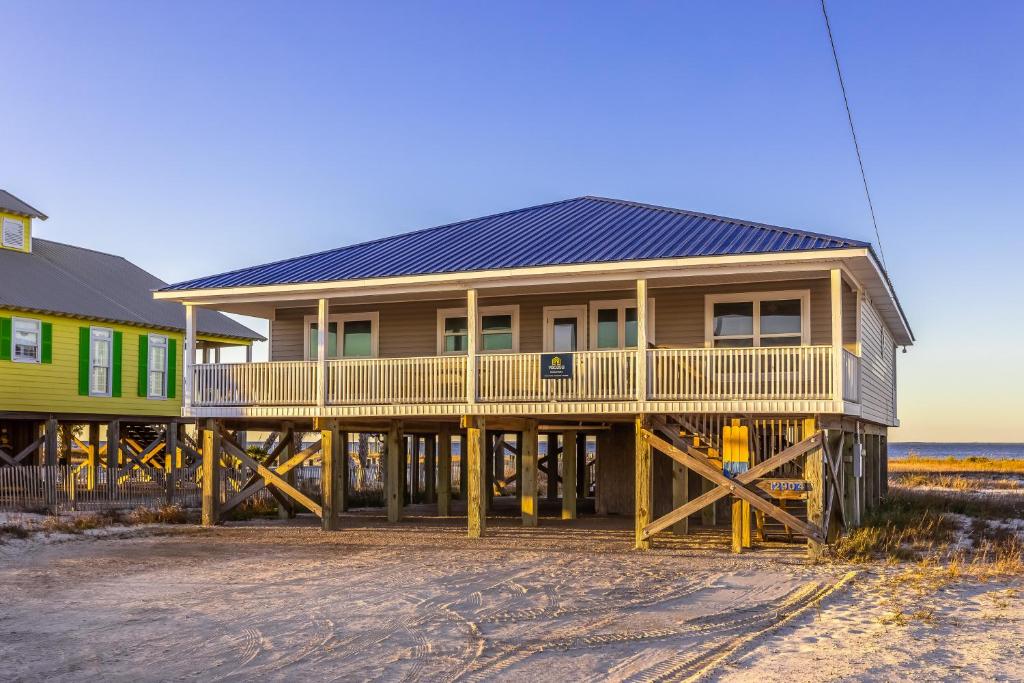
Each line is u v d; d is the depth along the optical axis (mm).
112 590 15570
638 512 20297
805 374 19016
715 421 21203
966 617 13594
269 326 26781
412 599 14820
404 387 22188
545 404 20797
